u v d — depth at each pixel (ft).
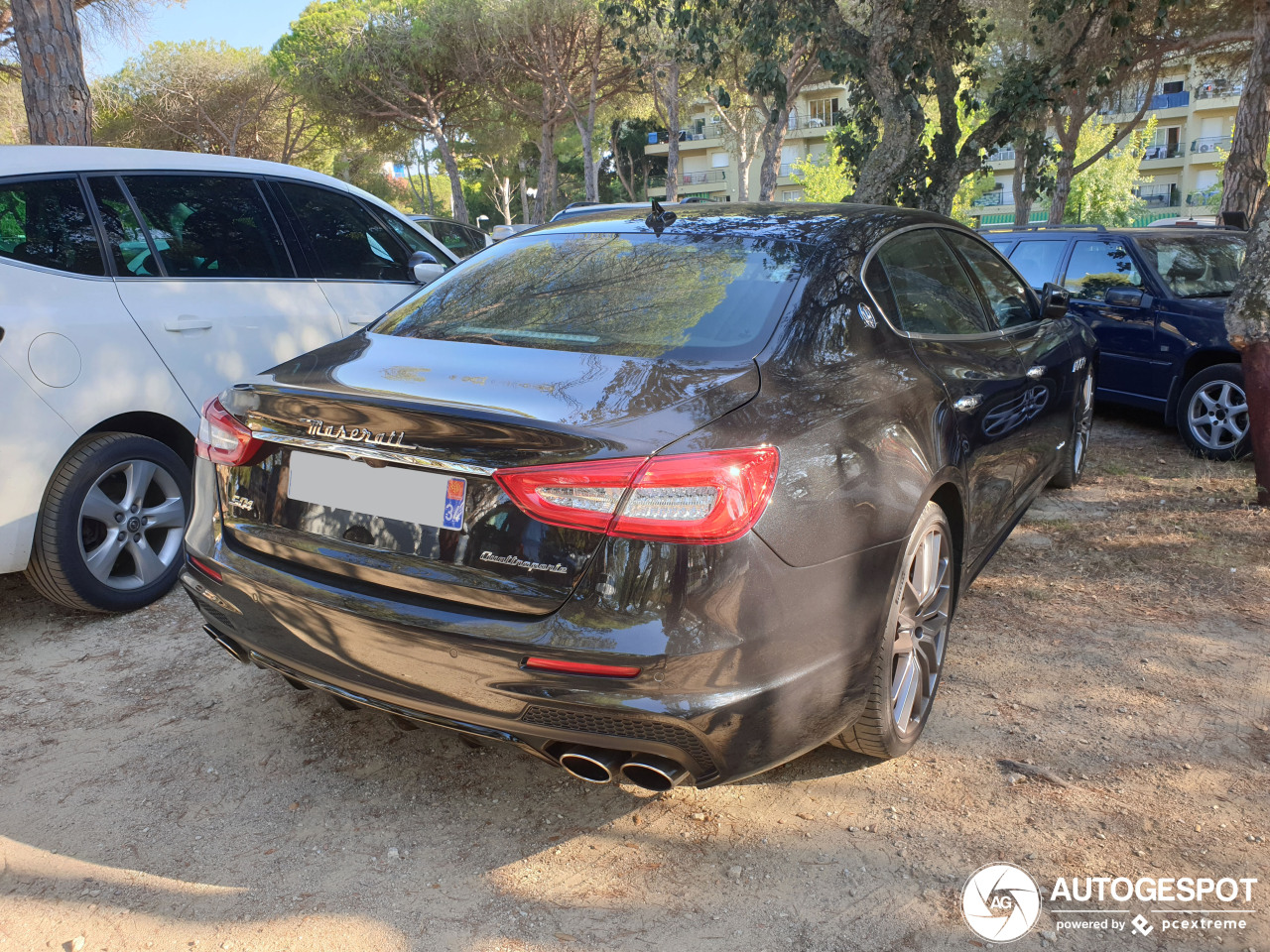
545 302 8.46
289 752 8.73
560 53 91.45
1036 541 14.17
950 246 11.05
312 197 14.78
